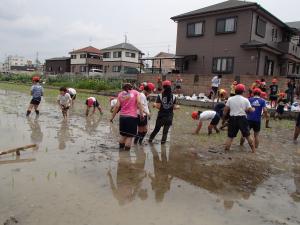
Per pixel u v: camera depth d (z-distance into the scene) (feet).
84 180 16.62
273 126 41.22
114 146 24.79
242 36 77.20
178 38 91.81
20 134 27.50
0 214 12.36
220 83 69.46
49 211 12.80
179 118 43.78
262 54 76.84
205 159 22.25
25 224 11.66
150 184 16.63
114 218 12.51
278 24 88.38
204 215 13.24
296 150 27.22
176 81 74.69
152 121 39.60
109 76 111.65
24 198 13.94
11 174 17.03
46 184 15.74
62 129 30.89
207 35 84.48
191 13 86.74
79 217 12.42
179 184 16.88
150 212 13.24
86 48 192.65
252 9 75.00
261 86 52.70
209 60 84.58
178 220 12.64
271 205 14.71
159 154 22.98
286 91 56.54
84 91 92.17
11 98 61.67
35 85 38.50
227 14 79.71
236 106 24.40
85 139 26.81
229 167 20.62
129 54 174.40
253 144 25.13
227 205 14.43
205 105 60.64
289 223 12.92
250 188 16.89
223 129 34.30
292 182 18.33
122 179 17.13
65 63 200.03
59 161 19.83
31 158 20.26
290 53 86.99
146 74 88.58
